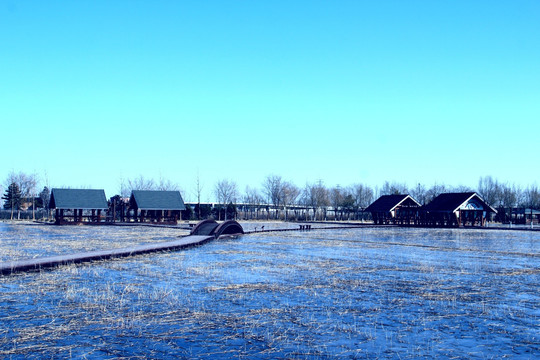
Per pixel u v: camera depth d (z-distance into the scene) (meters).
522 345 11.64
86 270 21.56
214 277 20.02
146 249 28.27
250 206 98.06
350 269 22.91
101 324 12.85
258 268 22.73
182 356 10.70
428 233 53.78
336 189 112.75
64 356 10.56
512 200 97.69
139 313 13.95
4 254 26.97
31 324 12.78
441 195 72.50
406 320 13.66
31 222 73.69
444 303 15.68
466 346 11.55
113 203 74.25
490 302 15.90
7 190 94.12
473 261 26.62
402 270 22.77
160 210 71.88
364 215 97.12
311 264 24.56
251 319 13.52
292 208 100.00
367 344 11.62
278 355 10.86
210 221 46.88
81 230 52.78
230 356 10.76
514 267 24.22
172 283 18.56
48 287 17.39
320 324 13.16
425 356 10.88
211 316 13.77
